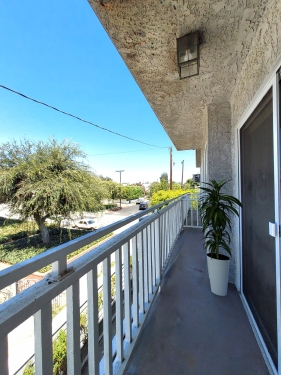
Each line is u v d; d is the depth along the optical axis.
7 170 8.00
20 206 8.02
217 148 2.26
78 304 0.70
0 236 8.97
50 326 0.56
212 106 2.32
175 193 8.94
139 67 1.65
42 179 8.12
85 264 0.76
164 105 2.44
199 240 3.63
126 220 1.20
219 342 1.28
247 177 1.64
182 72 1.65
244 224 1.76
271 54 1.07
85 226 10.96
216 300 1.75
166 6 1.07
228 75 1.75
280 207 1.01
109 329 0.92
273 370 1.06
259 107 1.32
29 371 2.15
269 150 1.15
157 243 1.99
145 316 1.49
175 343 1.27
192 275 2.26
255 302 1.42
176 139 4.62
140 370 1.08
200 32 1.27
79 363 0.69
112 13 1.12
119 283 1.07
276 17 1.00
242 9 1.10
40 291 0.55
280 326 1.00
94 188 9.46
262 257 1.28
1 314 0.44
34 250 8.22
